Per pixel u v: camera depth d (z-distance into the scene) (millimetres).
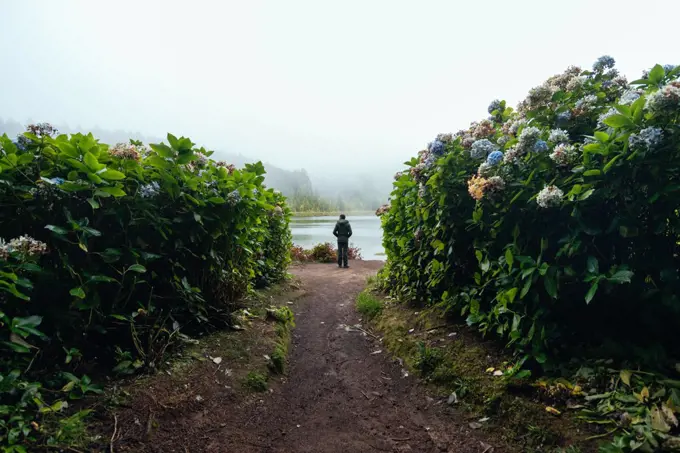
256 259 5039
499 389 2242
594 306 2416
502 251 2691
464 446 1955
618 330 2355
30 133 2252
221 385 2428
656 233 2072
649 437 1603
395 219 4754
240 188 3436
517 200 2488
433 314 3516
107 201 2402
